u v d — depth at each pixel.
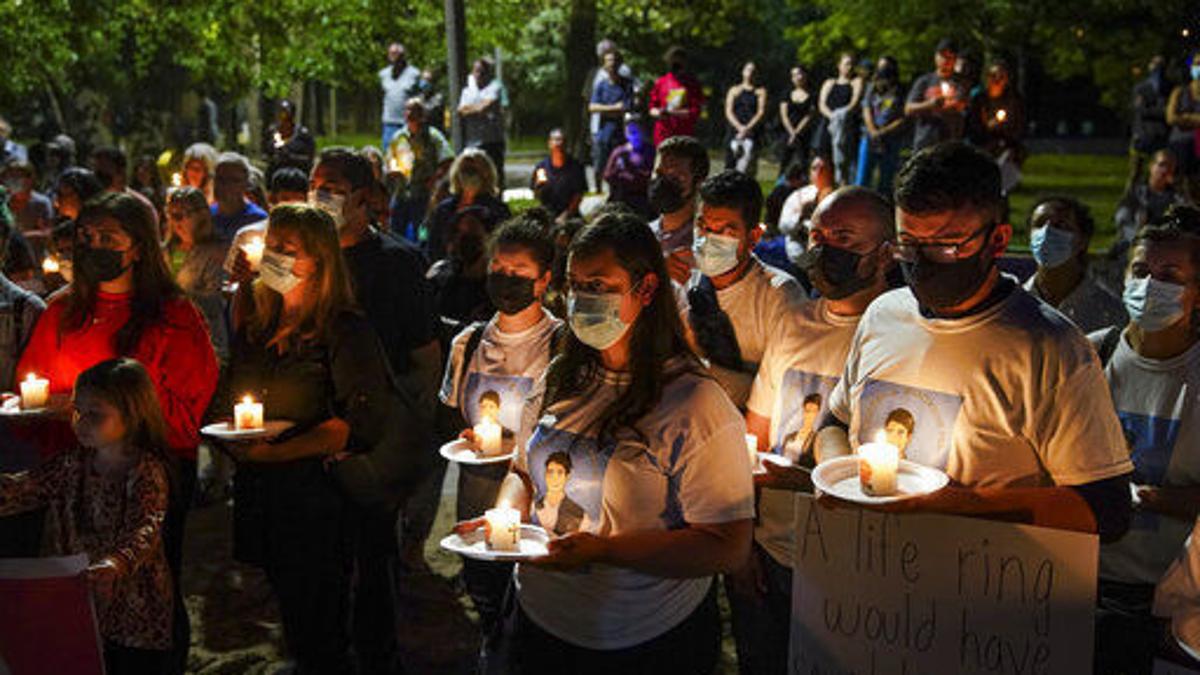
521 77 38.41
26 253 6.72
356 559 4.50
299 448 4.17
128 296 4.55
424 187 12.85
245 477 4.30
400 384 5.17
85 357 4.53
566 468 3.07
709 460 2.96
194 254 7.23
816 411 3.70
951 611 2.96
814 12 36.94
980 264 2.80
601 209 3.81
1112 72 26.58
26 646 3.60
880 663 3.06
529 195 20.09
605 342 2.96
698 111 16.19
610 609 3.08
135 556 3.95
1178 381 3.41
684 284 4.71
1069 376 2.79
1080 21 25.91
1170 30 24.62
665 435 2.97
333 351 4.22
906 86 28.30
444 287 6.12
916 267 2.84
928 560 2.97
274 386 4.24
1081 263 4.68
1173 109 12.94
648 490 2.99
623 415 2.98
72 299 4.55
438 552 6.30
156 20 18.95
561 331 3.67
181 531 4.34
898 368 2.99
